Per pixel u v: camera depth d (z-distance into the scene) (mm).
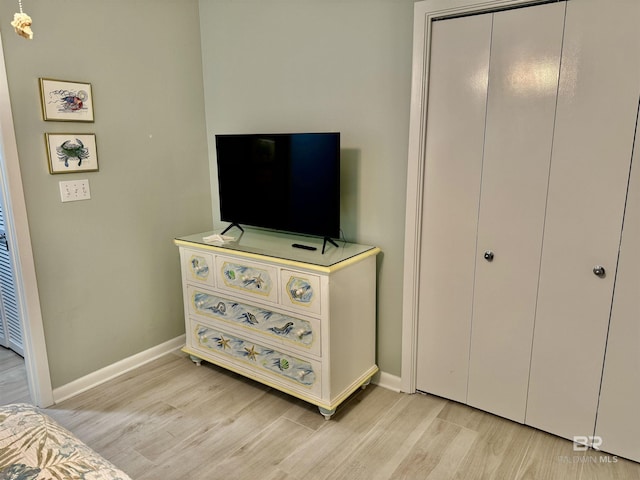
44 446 1139
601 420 1926
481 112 1995
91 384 2543
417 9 2023
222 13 2756
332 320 2102
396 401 2367
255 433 2113
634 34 1629
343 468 1879
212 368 2750
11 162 2105
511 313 2072
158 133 2734
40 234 2252
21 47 2094
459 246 2162
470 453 1957
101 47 2396
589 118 1757
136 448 2014
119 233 2602
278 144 2322
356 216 2451
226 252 2385
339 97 2383
